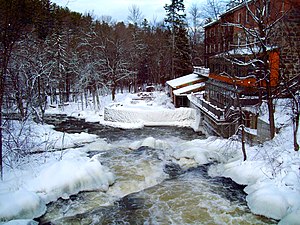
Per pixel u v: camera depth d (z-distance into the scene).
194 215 11.79
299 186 12.05
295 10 19.05
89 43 44.75
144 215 11.91
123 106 35.94
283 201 11.45
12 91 25.39
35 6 16.73
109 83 45.00
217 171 16.44
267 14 15.69
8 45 14.00
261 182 13.33
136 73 50.44
